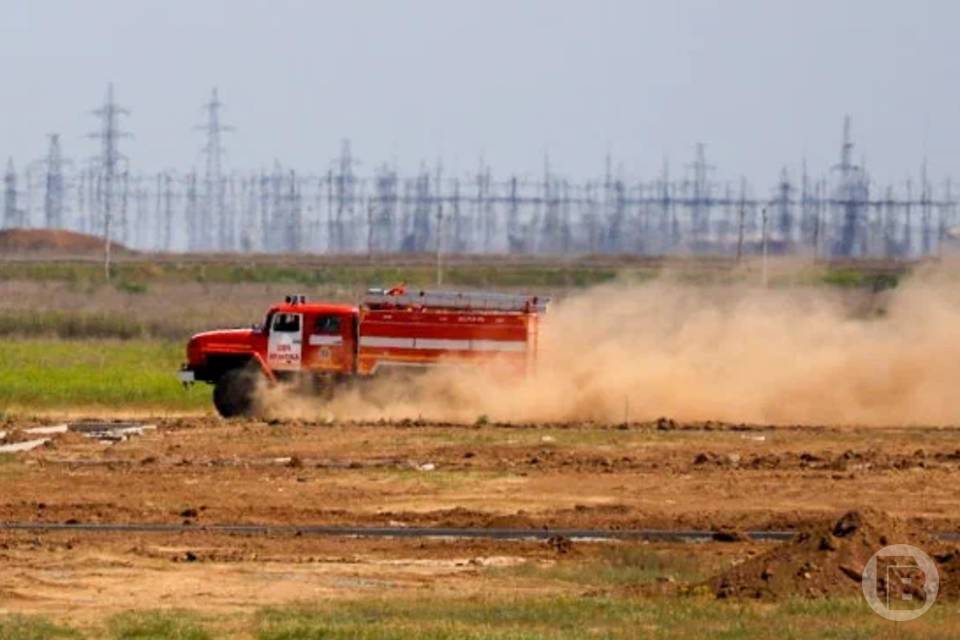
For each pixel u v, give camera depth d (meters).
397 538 93.81
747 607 73.12
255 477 114.44
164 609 75.31
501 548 90.75
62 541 92.00
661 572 84.00
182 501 105.56
